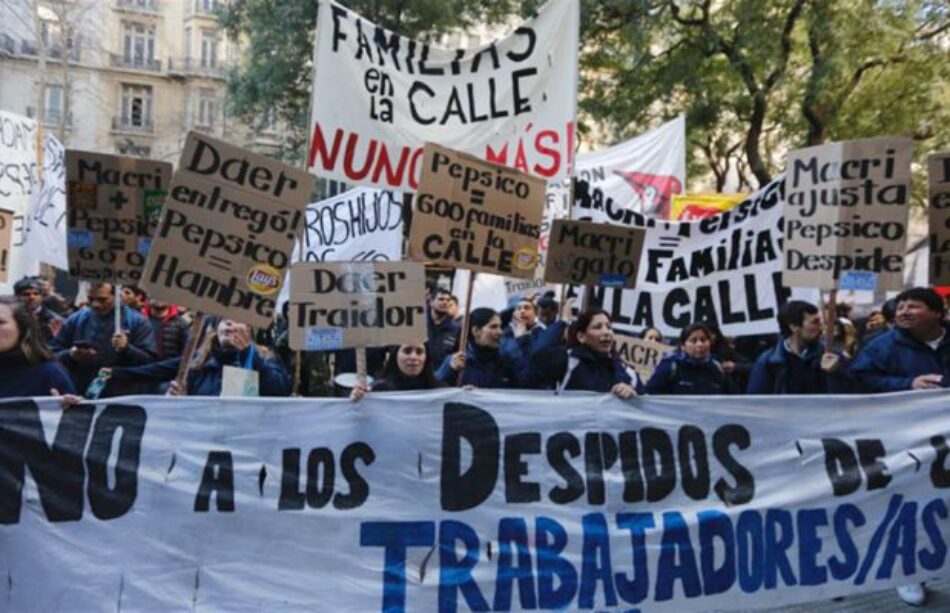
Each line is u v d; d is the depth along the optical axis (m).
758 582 4.69
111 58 51.38
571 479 4.54
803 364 5.88
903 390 5.35
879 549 4.84
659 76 19.41
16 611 3.95
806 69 20.00
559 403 4.57
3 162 8.28
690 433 4.70
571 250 6.00
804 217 5.53
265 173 4.48
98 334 6.97
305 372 10.16
